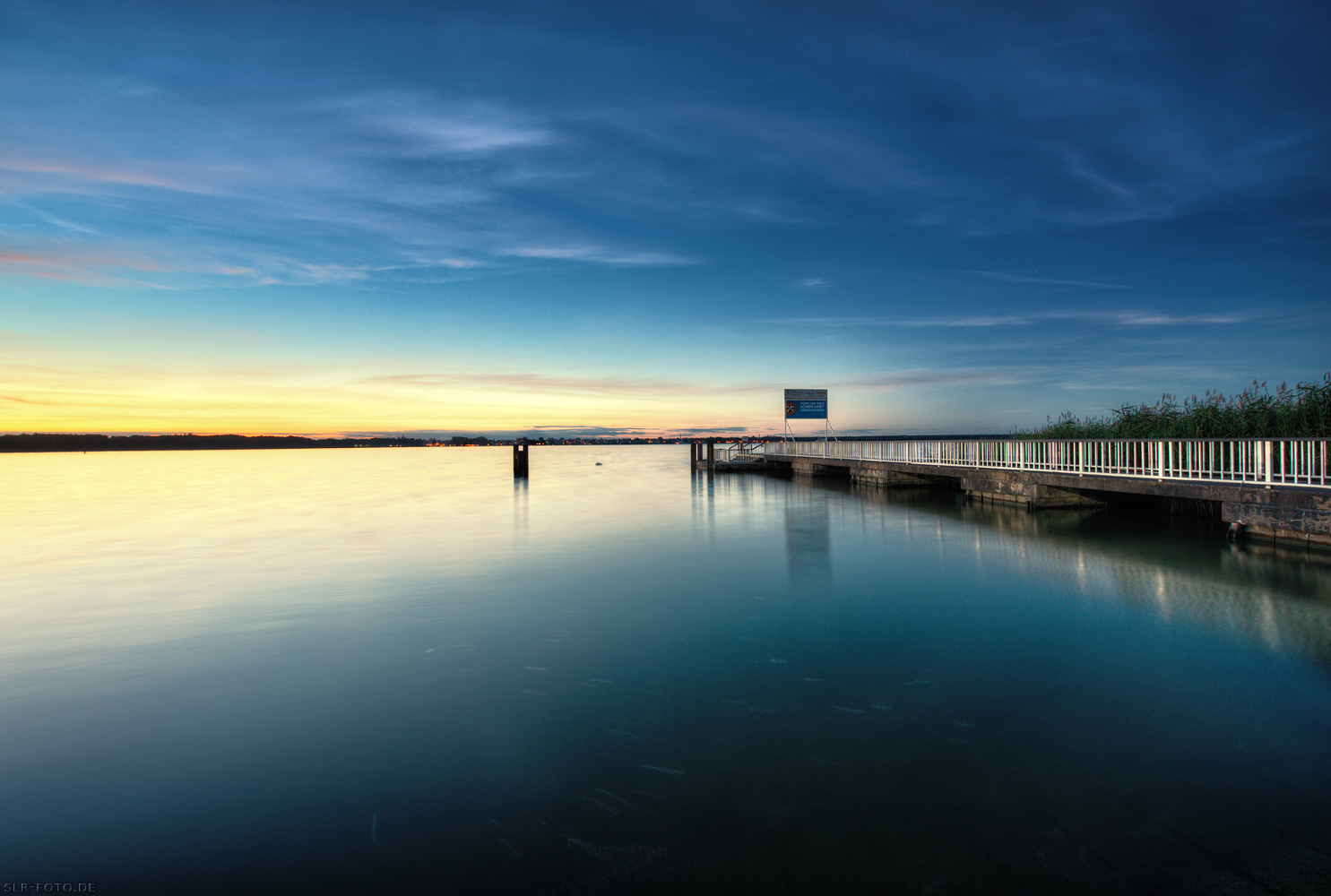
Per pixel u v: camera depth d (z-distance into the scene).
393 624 7.73
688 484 29.62
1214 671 5.69
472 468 48.84
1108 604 8.01
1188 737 4.45
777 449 38.53
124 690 5.74
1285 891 2.93
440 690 5.64
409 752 4.48
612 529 15.49
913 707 5.05
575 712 5.11
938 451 22.17
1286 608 7.57
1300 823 3.43
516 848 3.36
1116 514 15.71
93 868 3.29
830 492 24.20
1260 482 11.40
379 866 3.23
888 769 4.08
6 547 13.58
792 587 9.34
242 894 3.07
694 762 4.24
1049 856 3.19
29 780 4.19
